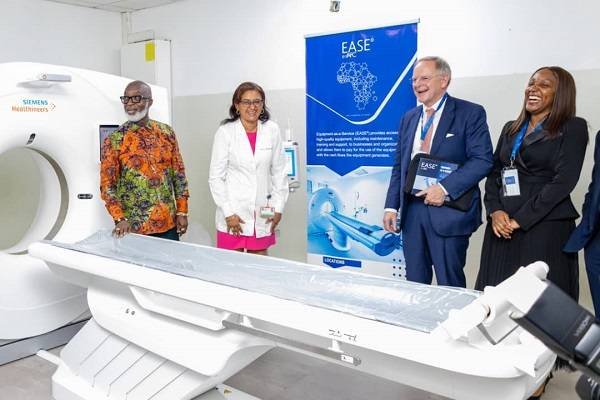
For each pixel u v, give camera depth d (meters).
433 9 3.17
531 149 2.23
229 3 4.13
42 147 2.70
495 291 1.15
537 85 2.21
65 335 2.90
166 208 2.82
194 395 1.92
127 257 2.11
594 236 2.21
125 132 2.72
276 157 3.07
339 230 3.71
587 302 2.84
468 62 3.09
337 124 3.63
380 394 2.36
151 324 1.95
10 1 4.08
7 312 2.62
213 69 4.32
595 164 2.21
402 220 2.73
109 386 2.11
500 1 2.94
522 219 2.21
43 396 2.33
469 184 2.48
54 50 4.38
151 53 4.47
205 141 4.48
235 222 2.95
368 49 3.42
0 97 2.48
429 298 1.59
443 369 1.26
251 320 1.63
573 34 2.74
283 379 2.50
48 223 2.96
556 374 2.55
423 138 2.64
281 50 3.90
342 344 1.44
